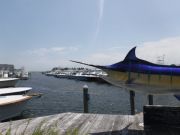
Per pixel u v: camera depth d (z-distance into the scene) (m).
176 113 6.32
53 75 132.75
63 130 6.17
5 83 37.81
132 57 6.27
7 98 17.39
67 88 52.62
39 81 81.56
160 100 21.83
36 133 3.29
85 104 11.65
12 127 6.55
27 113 20.89
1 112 15.51
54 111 23.69
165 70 5.97
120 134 5.89
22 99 17.41
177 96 6.06
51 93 41.81
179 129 6.16
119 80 6.36
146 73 6.07
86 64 6.45
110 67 6.36
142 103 28.73
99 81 67.50
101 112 23.62
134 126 6.64
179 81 5.84
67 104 28.53
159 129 6.20
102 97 35.66
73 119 7.51
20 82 75.19
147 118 6.47
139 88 6.26
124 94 39.69
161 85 6.00
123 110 24.72
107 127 6.55
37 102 29.23
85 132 6.05
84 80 79.19
